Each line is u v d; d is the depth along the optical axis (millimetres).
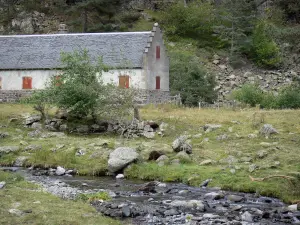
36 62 43906
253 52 67688
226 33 66438
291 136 27219
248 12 70125
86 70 33031
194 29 70562
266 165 21500
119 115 31500
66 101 31984
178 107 39969
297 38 69750
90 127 32312
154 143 27422
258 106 41906
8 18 67062
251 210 15758
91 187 19281
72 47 44656
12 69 43938
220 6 74062
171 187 19797
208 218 14461
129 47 43375
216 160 23594
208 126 30141
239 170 21328
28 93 43750
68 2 70938
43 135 29812
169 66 49188
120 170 22578
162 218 14336
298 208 16109
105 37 45000
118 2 69750
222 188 19578
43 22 67062
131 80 41469
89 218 13344
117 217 14227
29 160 24266
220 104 44438
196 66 49344
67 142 27688
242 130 29188
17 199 14789
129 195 17906
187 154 24125
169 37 67562
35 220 12711
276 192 18344
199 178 20703
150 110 36469
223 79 60062
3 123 32594
